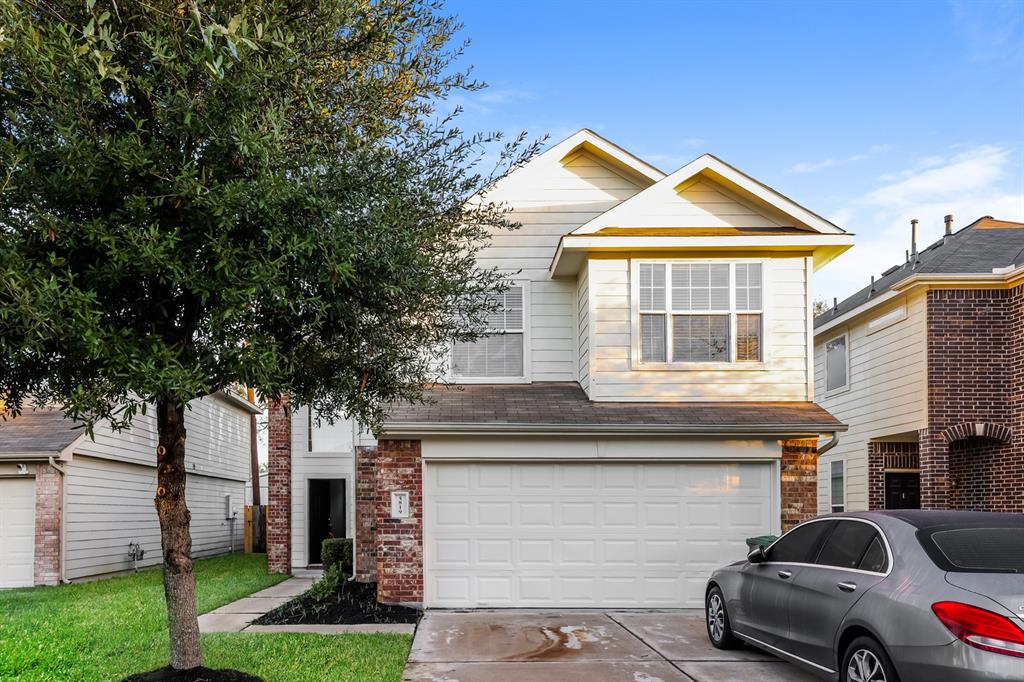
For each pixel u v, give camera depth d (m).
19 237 5.54
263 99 6.10
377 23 6.96
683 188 13.40
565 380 14.22
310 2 6.48
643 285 13.09
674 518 11.92
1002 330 14.76
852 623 6.16
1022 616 5.09
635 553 11.85
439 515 11.80
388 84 7.19
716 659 8.41
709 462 11.98
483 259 14.38
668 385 12.88
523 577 11.74
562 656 8.55
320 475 17.27
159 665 7.91
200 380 5.53
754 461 11.98
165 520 7.02
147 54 5.88
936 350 14.80
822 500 20.70
